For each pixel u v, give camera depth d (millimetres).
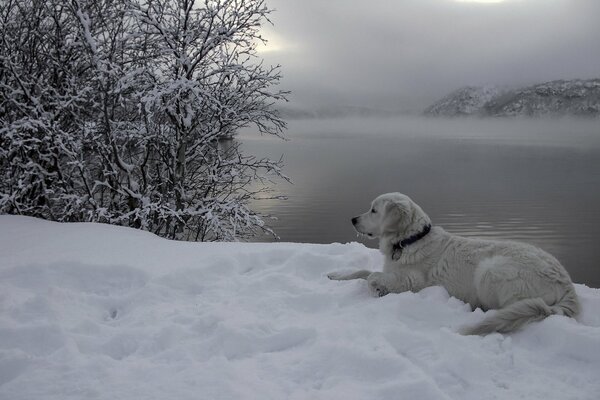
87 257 5598
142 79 8875
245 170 10570
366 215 5199
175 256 5785
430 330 3881
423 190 38906
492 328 3766
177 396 2781
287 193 34219
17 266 5160
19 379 2949
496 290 4199
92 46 8438
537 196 36219
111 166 9211
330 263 5566
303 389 2951
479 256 4457
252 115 9883
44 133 9047
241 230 10555
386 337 3561
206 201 10148
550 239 23266
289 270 5449
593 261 20016
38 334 3529
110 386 2896
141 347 3531
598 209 30344
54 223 7191
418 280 4684
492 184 43469
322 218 25438
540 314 3832
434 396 2736
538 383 3002
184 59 9086
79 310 4266
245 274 5512
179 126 9500
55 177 9594
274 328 3852
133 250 5941
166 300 4602
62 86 9680
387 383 2893
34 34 9398
